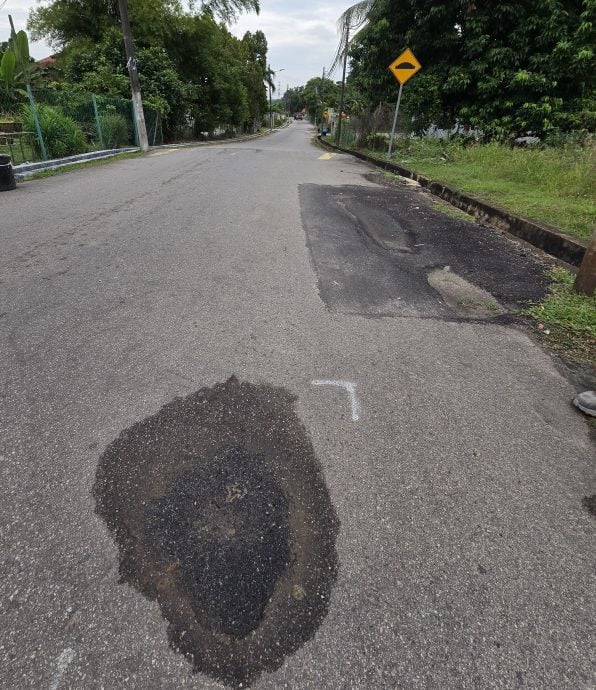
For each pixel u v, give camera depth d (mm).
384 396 2189
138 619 1236
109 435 1863
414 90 12992
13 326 2668
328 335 2732
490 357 2576
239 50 32094
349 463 1788
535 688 1125
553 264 4102
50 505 1553
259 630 1226
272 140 29359
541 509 1626
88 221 4953
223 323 2805
